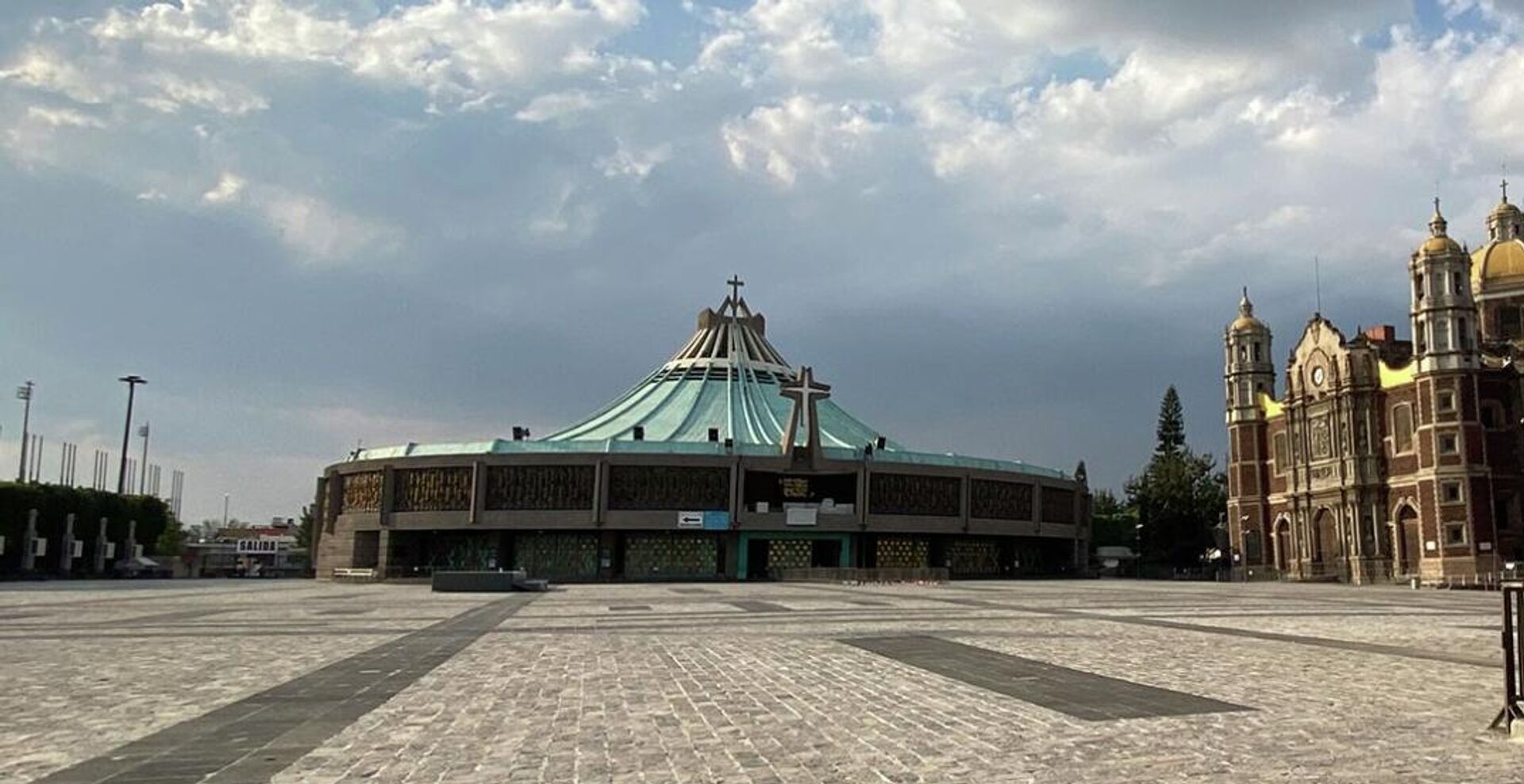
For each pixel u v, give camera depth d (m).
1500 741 10.47
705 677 16.05
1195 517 121.06
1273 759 9.69
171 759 10.05
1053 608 36.00
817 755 10.02
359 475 87.25
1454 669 16.77
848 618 30.05
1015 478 92.56
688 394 97.31
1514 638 11.39
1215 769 9.27
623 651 20.19
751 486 84.19
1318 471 92.00
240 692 14.70
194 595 51.00
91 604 41.22
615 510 79.81
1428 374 79.69
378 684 15.48
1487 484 77.06
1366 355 87.69
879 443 94.25
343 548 86.69
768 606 37.09
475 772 9.41
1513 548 78.12
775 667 17.28
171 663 18.44
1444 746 10.24
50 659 19.28
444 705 13.31
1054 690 14.30
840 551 85.69
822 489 85.75
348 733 11.39
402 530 82.56
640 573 81.88
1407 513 83.31
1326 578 90.19
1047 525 95.31
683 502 80.94
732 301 107.06
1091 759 9.71
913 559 89.19
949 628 26.12
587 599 43.81
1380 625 27.30
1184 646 20.97
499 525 79.75
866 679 15.64
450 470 81.62
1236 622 28.48
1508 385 80.12
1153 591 55.09
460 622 29.03
